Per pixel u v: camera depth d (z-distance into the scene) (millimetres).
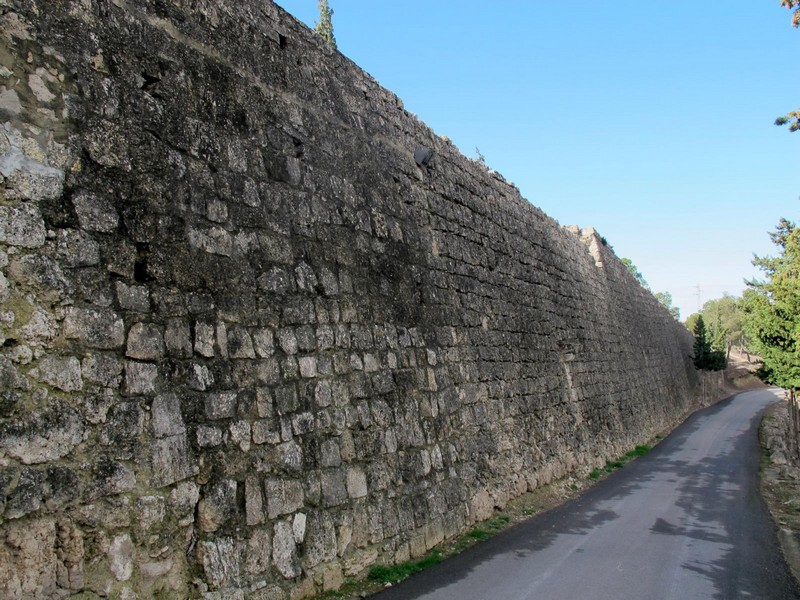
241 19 7438
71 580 4520
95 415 4895
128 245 5441
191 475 5578
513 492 12125
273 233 7207
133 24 5953
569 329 18312
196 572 5461
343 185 8750
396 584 7473
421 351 9883
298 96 8180
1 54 4777
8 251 4578
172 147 6090
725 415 40594
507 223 15094
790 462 20516
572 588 7676
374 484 7992
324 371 7551
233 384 6211
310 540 6766
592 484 15758
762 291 27047
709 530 11039
